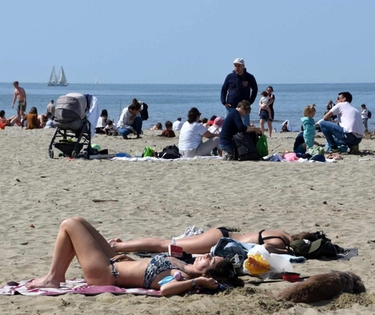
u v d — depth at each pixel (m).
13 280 16.09
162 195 28.03
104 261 14.86
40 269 17.09
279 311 13.03
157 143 51.16
